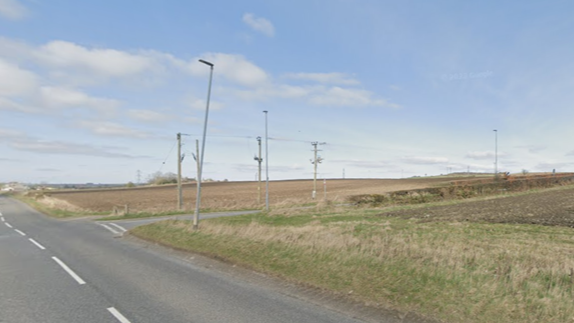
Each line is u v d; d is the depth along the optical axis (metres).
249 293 7.67
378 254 9.37
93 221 28.20
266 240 12.23
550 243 11.10
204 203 45.06
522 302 6.02
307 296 7.36
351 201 37.16
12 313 6.64
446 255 8.84
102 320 6.23
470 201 31.09
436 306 6.26
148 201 56.00
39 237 18.62
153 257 12.09
